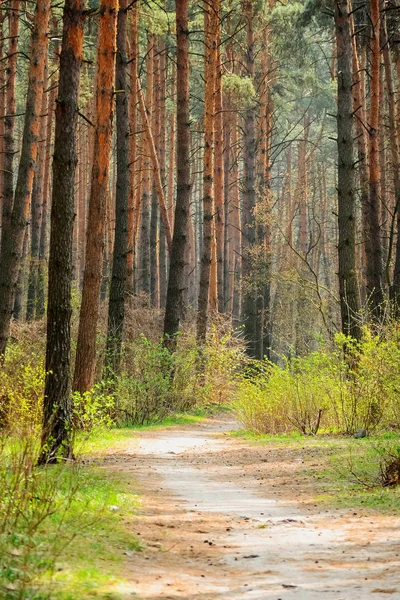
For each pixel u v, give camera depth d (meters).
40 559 6.57
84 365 19.44
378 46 25.34
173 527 9.22
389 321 20.22
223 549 8.08
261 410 21.95
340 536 8.62
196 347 30.16
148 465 15.20
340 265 20.91
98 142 19.02
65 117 14.09
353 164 20.95
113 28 18.64
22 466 8.71
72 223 14.14
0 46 32.59
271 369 22.92
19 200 20.98
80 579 6.25
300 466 14.55
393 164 26.45
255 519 9.84
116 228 25.56
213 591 6.28
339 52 21.17
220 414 30.92
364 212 27.67
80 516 8.60
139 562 7.25
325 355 20.02
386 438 17.09
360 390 18.64
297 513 10.32
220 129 37.06
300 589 6.28
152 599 5.88
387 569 6.88
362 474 12.82
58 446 13.55
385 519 9.45
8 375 18.91
